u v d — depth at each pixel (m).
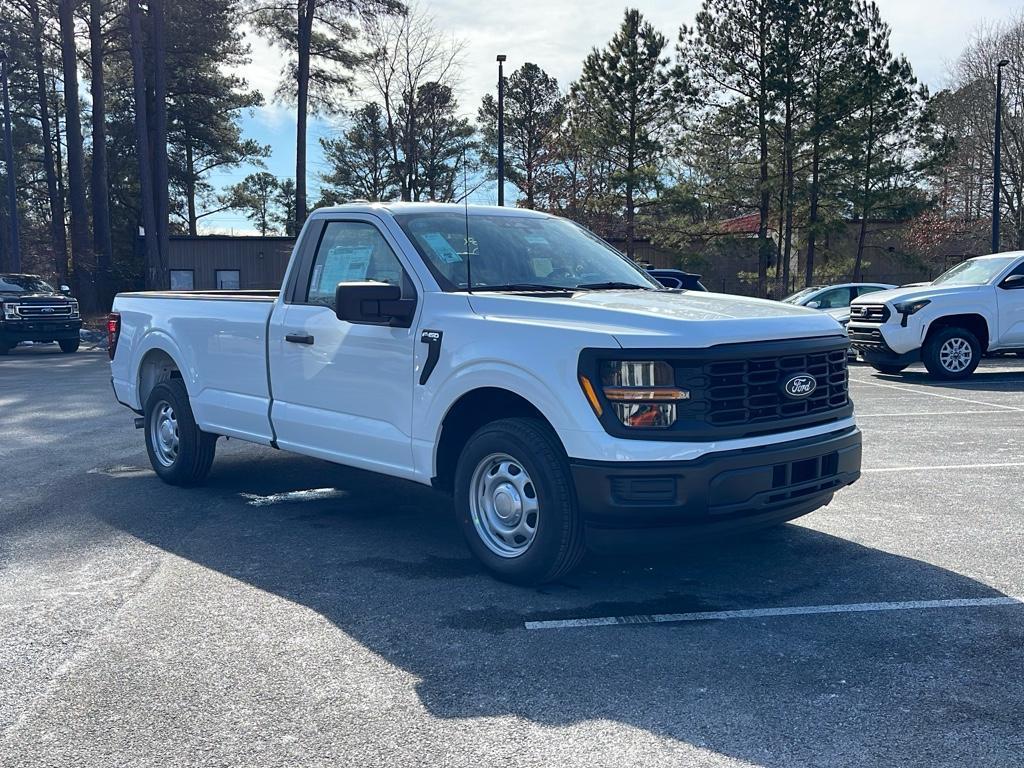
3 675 4.06
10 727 3.59
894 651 4.24
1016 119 42.47
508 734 3.49
